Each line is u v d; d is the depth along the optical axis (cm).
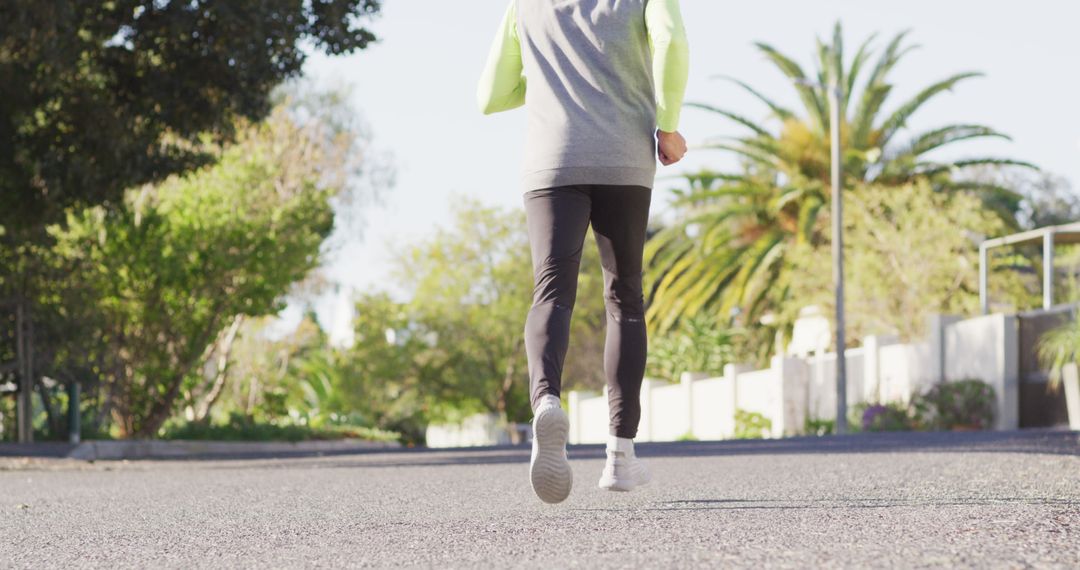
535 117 389
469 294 4703
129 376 2162
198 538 360
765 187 3588
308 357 3966
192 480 745
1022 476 531
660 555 279
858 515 359
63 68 1345
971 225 2931
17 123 1421
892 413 2323
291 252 2200
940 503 396
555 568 265
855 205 3055
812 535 310
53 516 461
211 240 2134
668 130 392
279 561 298
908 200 3006
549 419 355
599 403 3809
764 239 3422
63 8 1284
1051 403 2075
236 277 2212
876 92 3456
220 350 3195
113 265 2044
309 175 3119
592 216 394
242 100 1443
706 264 3531
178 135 1543
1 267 1820
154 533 380
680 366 3712
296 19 1416
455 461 980
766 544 294
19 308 1864
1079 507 365
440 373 4694
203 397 2853
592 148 379
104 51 1476
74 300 1922
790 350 3734
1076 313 1984
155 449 1656
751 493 473
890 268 2928
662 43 384
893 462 698
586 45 388
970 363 2273
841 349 2464
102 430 2084
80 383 1970
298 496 543
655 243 3656
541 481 360
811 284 3120
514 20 416
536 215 384
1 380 1883
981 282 2717
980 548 275
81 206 1507
